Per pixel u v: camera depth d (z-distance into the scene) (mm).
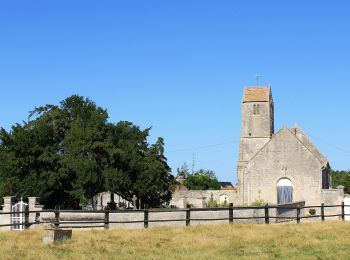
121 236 27344
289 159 66625
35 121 61469
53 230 25719
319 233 28797
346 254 23594
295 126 74875
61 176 58312
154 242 26094
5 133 58969
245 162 73312
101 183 58031
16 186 57281
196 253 23719
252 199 66938
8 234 28062
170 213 38000
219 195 83375
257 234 28281
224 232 28906
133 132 63562
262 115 78875
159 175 61469
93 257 22422
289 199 66062
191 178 115312
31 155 58344
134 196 58156
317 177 65500
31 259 21672
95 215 37812
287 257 23047
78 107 64875
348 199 51094
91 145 58250
